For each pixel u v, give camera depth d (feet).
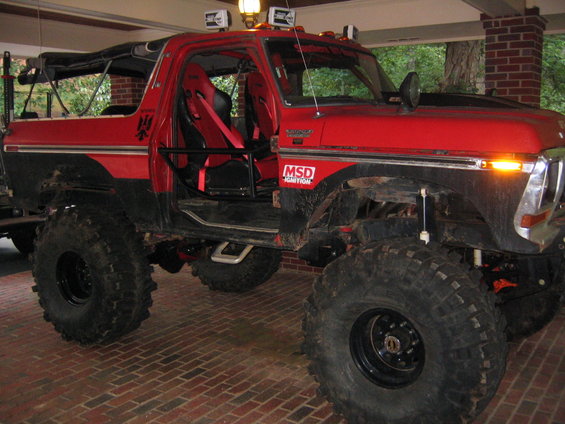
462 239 11.25
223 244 15.37
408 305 10.54
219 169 14.84
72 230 15.26
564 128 11.24
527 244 10.05
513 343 15.29
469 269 10.72
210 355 15.05
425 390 10.54
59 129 15.98
